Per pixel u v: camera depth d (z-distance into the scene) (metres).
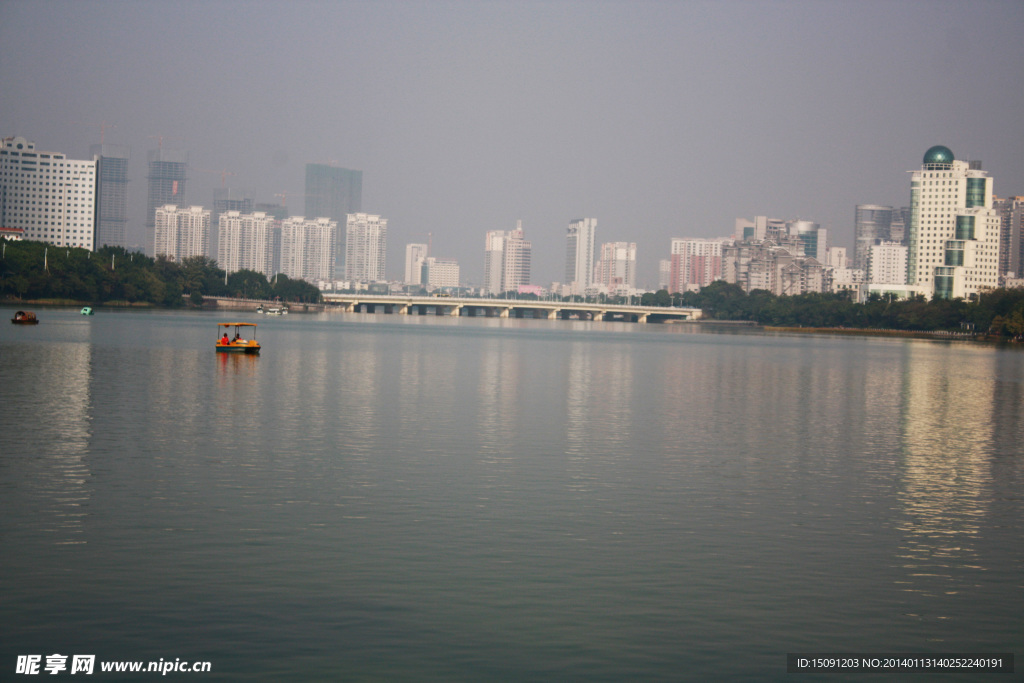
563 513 46.28
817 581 36.53
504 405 92.50
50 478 50.84
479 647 29.45
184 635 29.84
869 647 30.31
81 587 33.72
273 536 40.72
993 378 149.62
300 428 71.69
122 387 95.06
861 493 53.16
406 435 70.12
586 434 73.56
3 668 27.55
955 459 65.75
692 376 139.00
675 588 35.19
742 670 28.39
